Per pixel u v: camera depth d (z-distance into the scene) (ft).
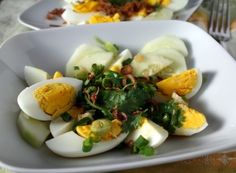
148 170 0.80
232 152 0.82
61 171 0.67
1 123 0.82
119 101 0.88
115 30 1.11
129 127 0.85
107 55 1.06
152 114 0.89
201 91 0.97
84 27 1.10
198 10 1.49
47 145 0.83
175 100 0.91
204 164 0.81
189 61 1.07
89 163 0.76
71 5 1.46
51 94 0.88
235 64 0.92
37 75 0.99
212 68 0.98
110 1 1.43
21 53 1.03
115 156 0.80
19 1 1.69
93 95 0.91
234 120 0.83
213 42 1.02
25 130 0.84
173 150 0.78
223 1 1.54
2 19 1.52
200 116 0.85
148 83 0.97
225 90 0.91
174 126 0.86
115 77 0.95
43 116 0.87
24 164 0.71
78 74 1.02
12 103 0.90
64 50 1.09
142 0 1.44
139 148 0.80
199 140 0.82
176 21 1.12
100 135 0.81
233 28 1.35
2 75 0.95
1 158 0.72
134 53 1.12
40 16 1.47
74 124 0.87
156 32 1.12
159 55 1.05
